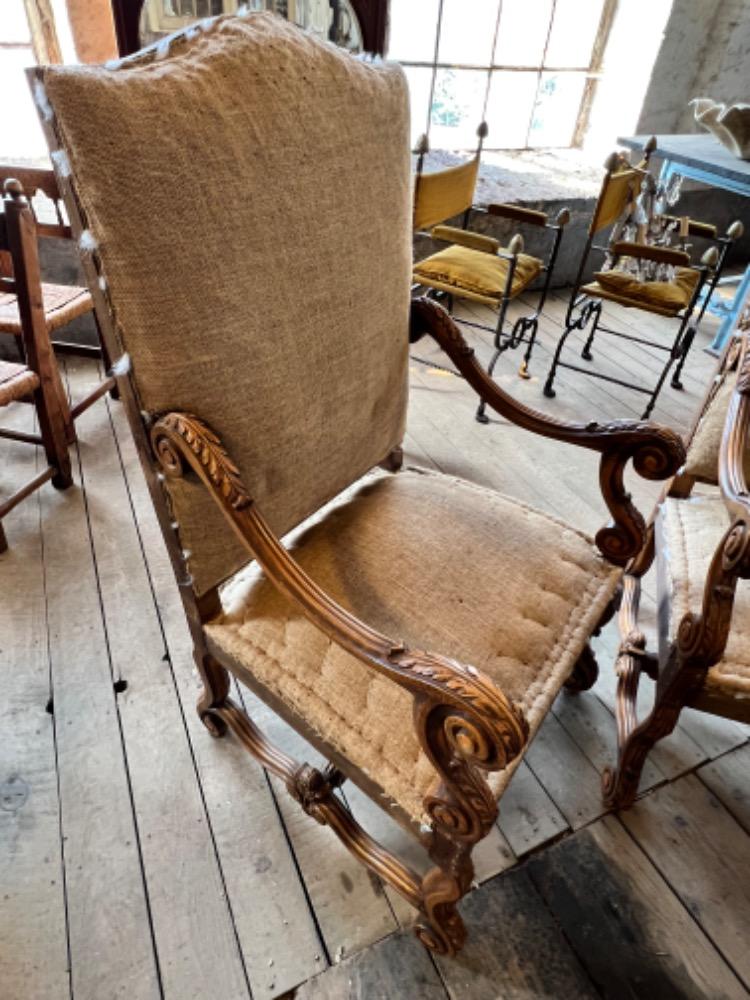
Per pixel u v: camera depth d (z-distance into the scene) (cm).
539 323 276
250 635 74
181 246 54
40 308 134
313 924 86
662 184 229
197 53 56
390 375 88
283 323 65
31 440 151
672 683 80
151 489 66
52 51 210
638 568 125
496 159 317
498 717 48
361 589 76
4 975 79
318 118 63
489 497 93
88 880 88
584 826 99
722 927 89
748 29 291
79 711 110
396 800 63
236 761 104
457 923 77
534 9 280
